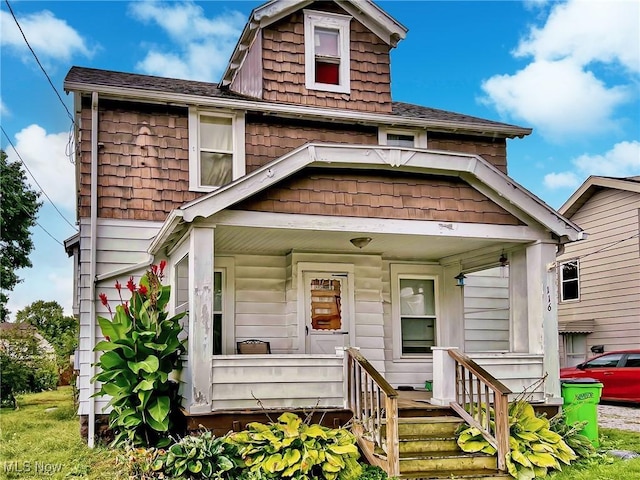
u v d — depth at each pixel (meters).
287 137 10.73
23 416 12.91
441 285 11.47
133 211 9.67
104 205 9.55
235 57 11.38
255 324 10.18
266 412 7.27
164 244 8.69
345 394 7.61
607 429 10.34
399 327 11.14
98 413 9.07
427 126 11.44
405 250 10.36
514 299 9.35
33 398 17.70
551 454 6.95
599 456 7.64
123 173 9.71
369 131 11.28
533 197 8.53
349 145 7.78
